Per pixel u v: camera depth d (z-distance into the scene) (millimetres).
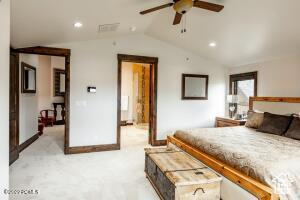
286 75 4133
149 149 3205
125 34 4672
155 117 5117
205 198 2133
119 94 4730
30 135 5137
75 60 4371
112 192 2688
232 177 2174
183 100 5434
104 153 4441
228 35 3967
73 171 3381
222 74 5875
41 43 3936
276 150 2471
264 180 1900
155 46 5086
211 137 3172
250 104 4863
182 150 3398
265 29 3365
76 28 3549
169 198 2193
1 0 1427
